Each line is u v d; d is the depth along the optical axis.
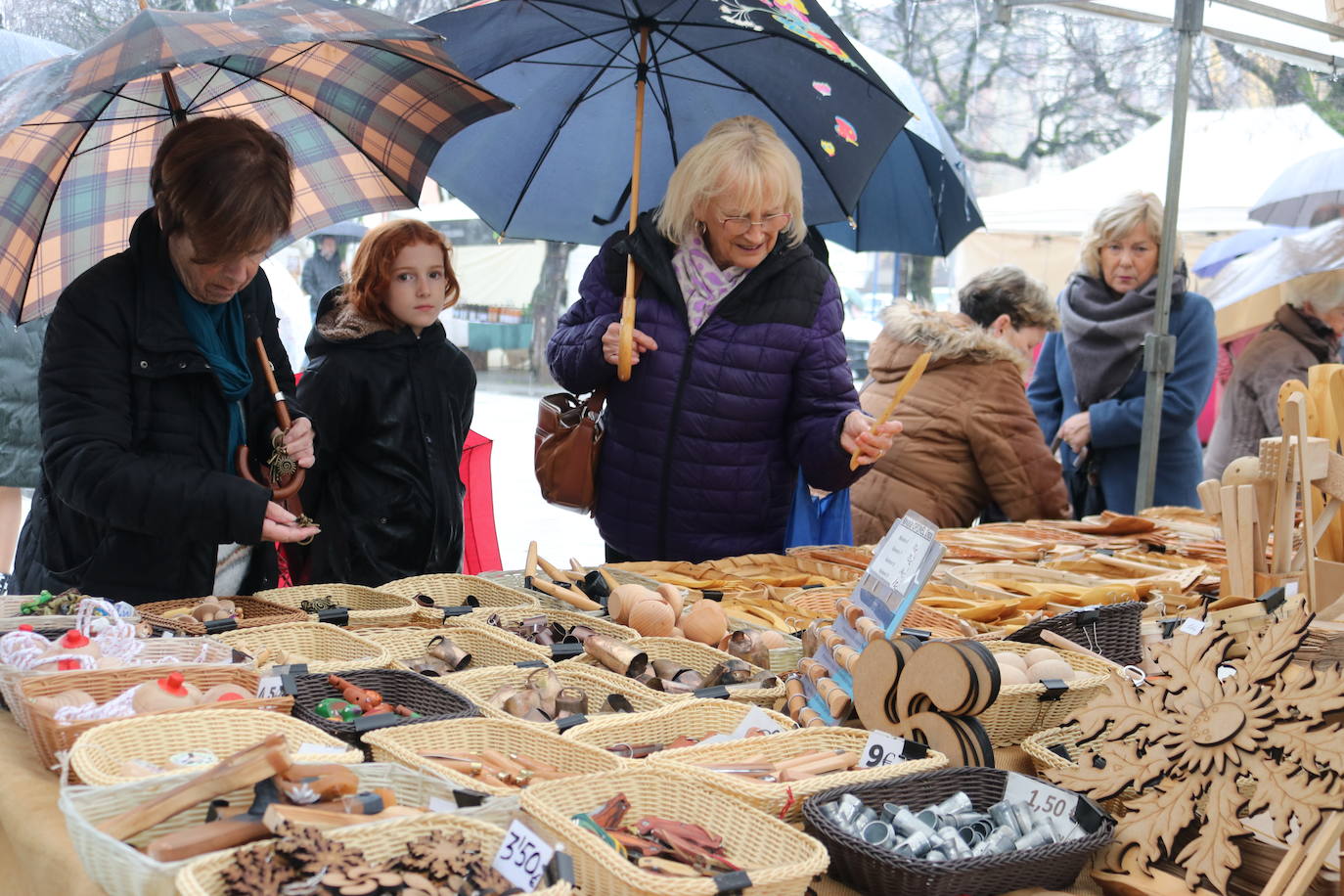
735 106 3.43
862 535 4.05
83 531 2.31
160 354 2.15
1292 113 7.15
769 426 3.12
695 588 2.70
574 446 3.17
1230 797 1.38
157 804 1.22
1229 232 7.83
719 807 1.42
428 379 3.07
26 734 1.70
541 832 1.18
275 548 2.67
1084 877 1.45
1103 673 2.02
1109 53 8.63
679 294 3.06
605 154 3.58
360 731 1.59
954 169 3.47
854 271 11.68
